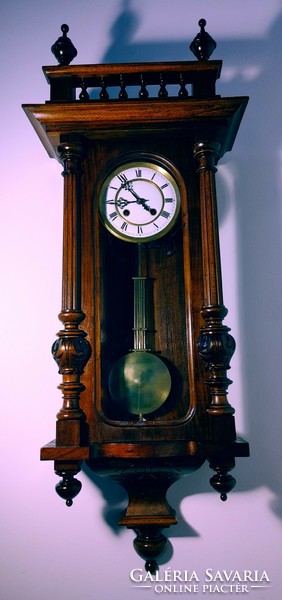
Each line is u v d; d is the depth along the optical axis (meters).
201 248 1.13
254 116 1.42
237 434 1.32
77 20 1.46
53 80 1.15
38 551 1.28
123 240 1.17
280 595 1.27
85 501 1.30
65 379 1.07
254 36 1.45
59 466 1.05
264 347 1.34
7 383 1.34
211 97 1.11
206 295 1.09
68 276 1.10
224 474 1.08
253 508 1.30
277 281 1.36
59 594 1.27
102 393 1.10
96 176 1.16
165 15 1.46
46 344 1.35
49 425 1.32
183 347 1.17
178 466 1.10
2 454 1.32
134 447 1.06
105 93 1.15
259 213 1.39
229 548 1.28
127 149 1.17
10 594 1.27
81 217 1.15
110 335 1.18
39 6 1.47
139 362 1.16
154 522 1.13
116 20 1.46
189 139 1.17
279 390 1.33
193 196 1.15
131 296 1.22
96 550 1.28
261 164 1.40
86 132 1.14
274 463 1.31
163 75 1.15
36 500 1.30
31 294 1.37
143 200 1.17
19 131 1.43
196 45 1.18
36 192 1.40
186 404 1.12
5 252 1.38
